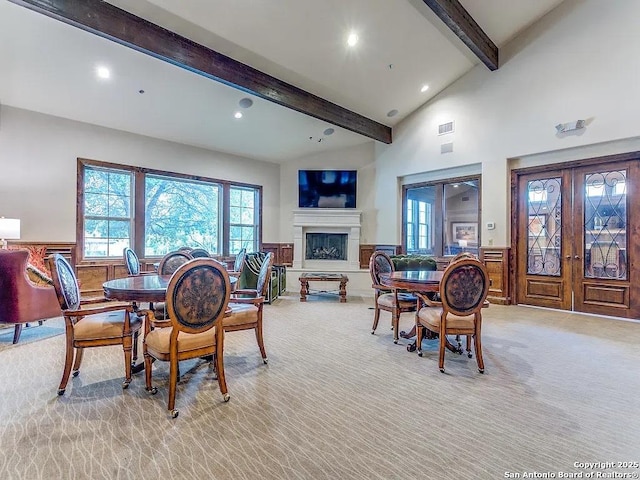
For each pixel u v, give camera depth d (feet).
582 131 16.69
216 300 7.66
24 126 16.42
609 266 16.49
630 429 6.68
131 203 20.17
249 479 5.23
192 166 22.58
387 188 25.40
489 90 20.02
